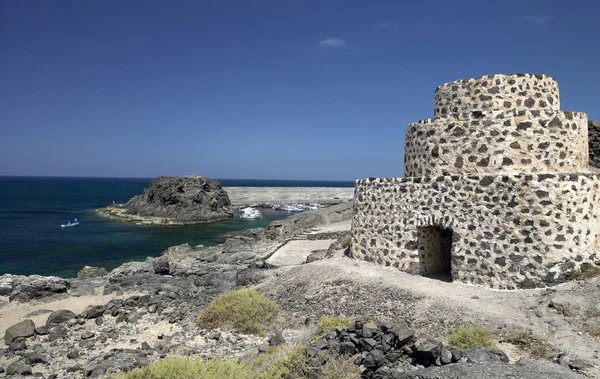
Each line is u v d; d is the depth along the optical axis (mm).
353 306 14297
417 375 8031
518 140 14531
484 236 14156
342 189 128750
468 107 16594
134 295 21547
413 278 15438
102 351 13680
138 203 82250
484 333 10000
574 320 10570
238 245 40219
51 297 21891
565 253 12914
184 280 25125
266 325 14742
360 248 18594
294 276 18734
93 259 40031
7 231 58188
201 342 13797
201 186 79125
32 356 12773
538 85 15992
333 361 8828
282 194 117188
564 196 12977
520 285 13250
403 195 16688
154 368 9586
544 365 8109
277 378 8906
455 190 15008
